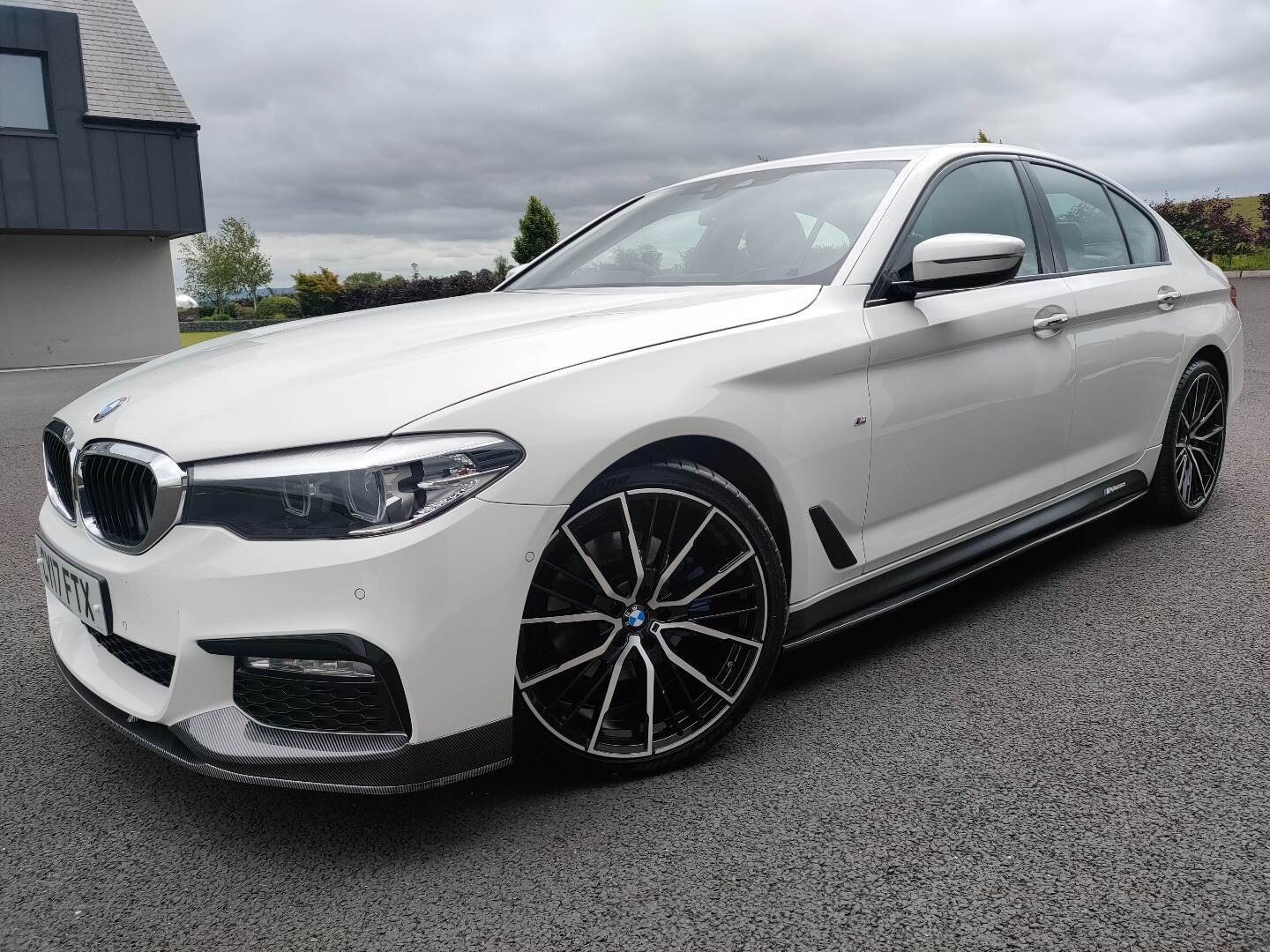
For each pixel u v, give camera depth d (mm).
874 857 1771
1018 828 1849
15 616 3254
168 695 1795
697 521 2059
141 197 18094
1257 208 27188
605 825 1909
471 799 2031
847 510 2381
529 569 1812
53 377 14680
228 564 1713
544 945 1566
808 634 2369
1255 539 3682
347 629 1676
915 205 2678
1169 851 1759
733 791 2021
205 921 1659
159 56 19062
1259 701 2365
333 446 1721
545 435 1819
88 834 1940
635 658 2045
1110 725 2260
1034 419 2934
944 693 2469
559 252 3328
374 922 1639
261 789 2109
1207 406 3887
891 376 2451
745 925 1596
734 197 3041
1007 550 2947
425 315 2525
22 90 17031
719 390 2068
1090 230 3400
